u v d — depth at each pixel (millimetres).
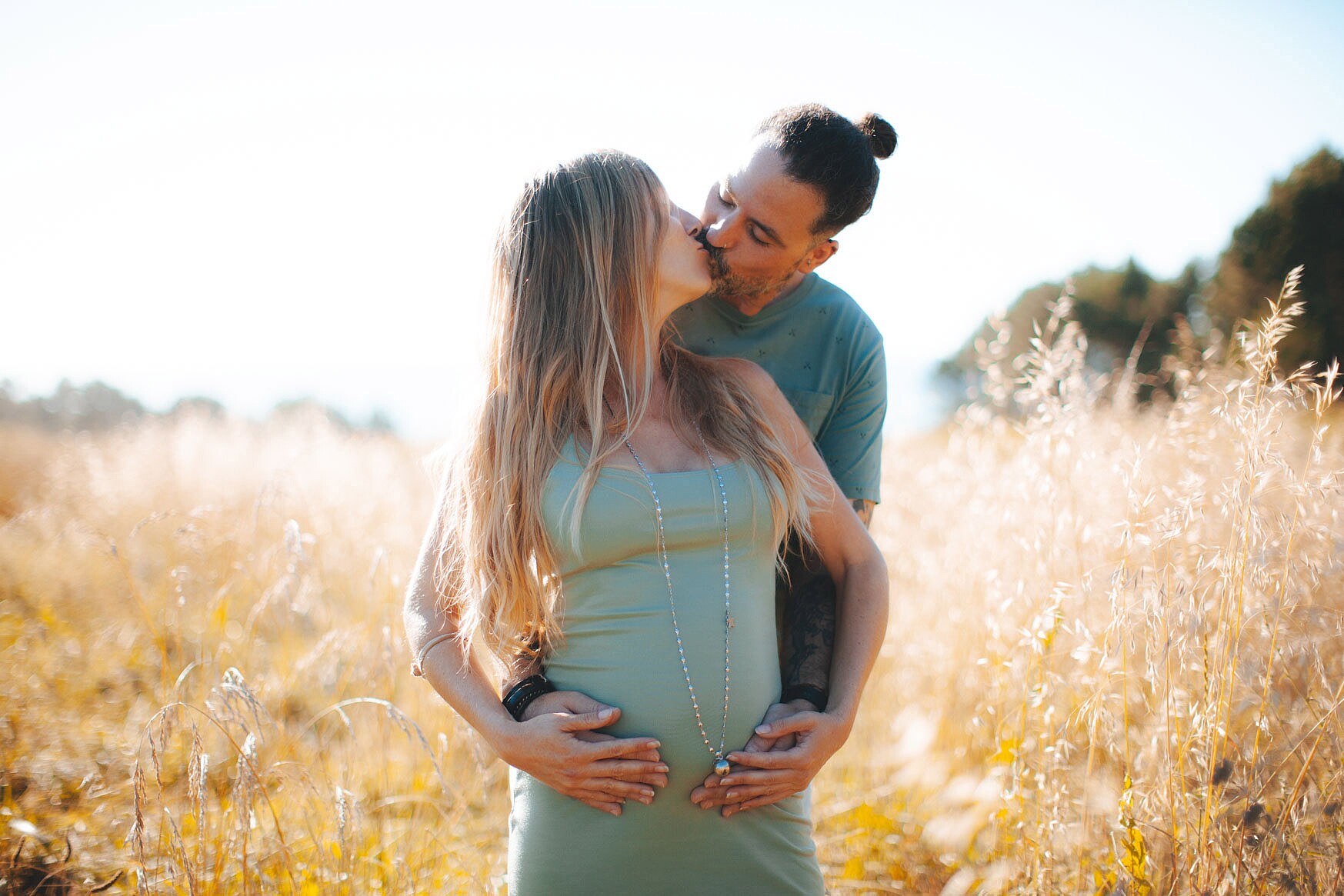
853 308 2199
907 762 3164
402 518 4645
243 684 2072
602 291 1689
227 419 7363
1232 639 1923
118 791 2576
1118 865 1969
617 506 1585
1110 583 2137
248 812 1962
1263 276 16250
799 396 2178
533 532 1643
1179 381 2604
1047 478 2453
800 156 1845
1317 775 1991
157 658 3629
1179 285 22453
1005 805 2385
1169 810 1981
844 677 1758
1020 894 2205
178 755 2834
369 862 2314
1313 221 15859
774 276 1995
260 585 3328
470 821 2805
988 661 2652
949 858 2670
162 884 2127
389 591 3191
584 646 1625
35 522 4816
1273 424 1932
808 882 1649
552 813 1575
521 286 1721
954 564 3496
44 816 2494
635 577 1602
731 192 1923
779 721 1610
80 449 6547
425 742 2242
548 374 1653
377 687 2951
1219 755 1922
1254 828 1822
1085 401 2629
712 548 1636
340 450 6059
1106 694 2189
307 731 2973
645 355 1729
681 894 1543
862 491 2205
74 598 4332
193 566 3713
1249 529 1931
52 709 3143
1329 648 2043
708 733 1574
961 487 3773
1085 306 22656
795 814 1654
